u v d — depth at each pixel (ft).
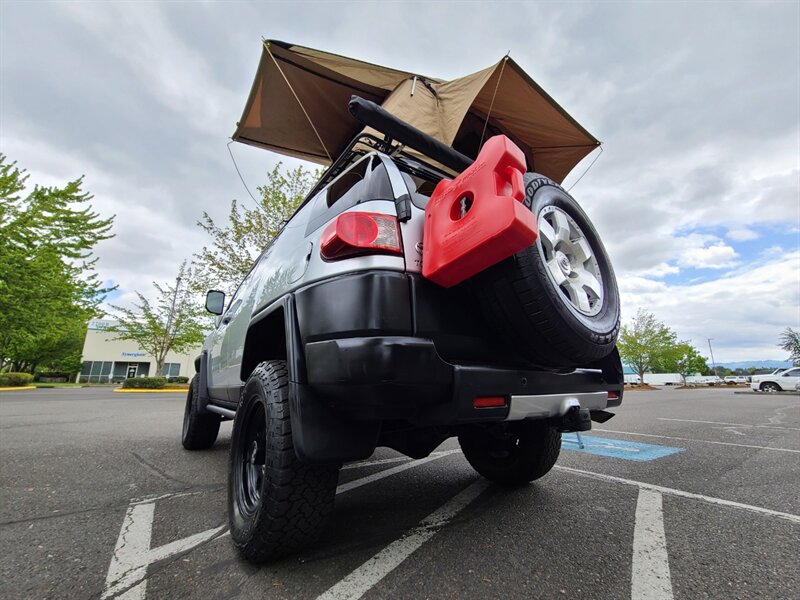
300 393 4.84
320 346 4.62
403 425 5.70
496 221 4.17
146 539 6.19
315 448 4.63
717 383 142.61
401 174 5.83
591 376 6.28
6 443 14.51
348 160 7.77
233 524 5.78
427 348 4.31
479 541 5.97
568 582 4.81
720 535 6.18
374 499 8.08
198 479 9.71
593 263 6.51
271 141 16.16
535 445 8.21
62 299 59.00
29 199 57.62
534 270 4.84
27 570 5.22
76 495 8.45
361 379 4.12
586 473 10.14
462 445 9.51
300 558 5.45
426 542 5.95
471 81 11.10
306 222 7.06
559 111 12.33
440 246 4.76
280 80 13.03
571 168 15.33
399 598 4.48
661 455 12.46
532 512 7.22
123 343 132.36
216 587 4.76
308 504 5.04
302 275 5.72
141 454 12.63
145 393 60.03
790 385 71.46
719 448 13.73
